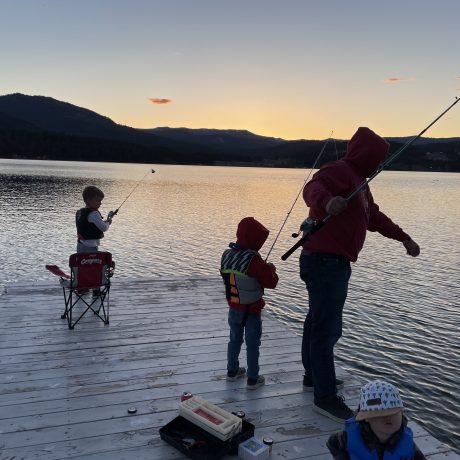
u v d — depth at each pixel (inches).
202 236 909.2
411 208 1612.9
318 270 126.2
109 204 1460.4
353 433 77.7
